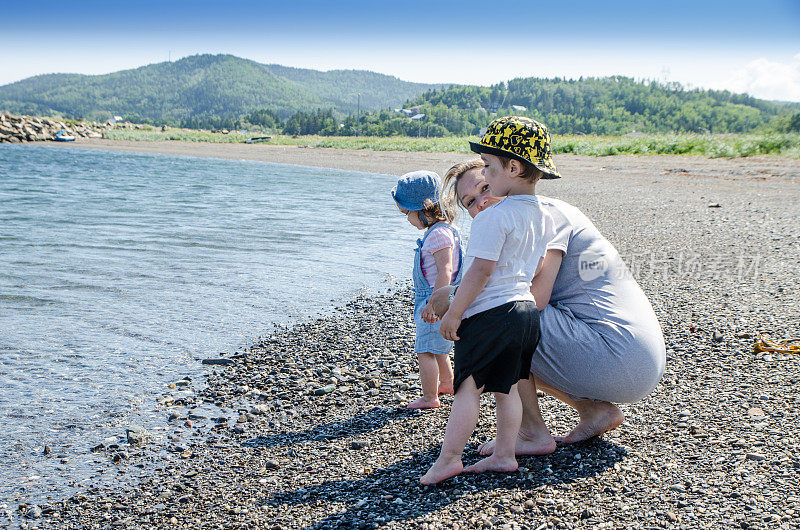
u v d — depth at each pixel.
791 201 11.76
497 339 2.28
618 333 2.52
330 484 2.52
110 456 2.96
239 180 20.81
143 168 26.14
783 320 4.56
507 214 2.28
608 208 11.41
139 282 6.41
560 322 2.54
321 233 9.85
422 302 3.26
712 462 2.47
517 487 2.33
